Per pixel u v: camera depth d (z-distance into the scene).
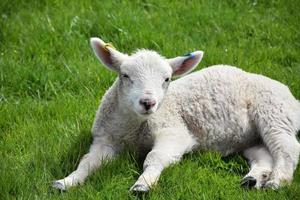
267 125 10.52
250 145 10.89
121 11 14.73
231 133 10.70
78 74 12.63
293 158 10.09
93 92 12.22
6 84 12.41
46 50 13.46
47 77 12.51
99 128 10.45
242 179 9.86
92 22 14.32
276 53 13.85
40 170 9.85
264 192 9.54
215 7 15.58
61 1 15.28
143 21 14.54
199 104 10.68
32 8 15.01
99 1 15.28
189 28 14.64
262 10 15.69
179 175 9.77
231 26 14.93
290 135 10.46
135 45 13.79
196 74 11.05
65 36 13.91
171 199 9.31
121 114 10.20
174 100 10.62
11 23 14.23
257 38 14.49
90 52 13.57
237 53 13.68
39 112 11.57
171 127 10.40
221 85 10.84
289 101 10.84
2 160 10.10
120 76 10.07
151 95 9.49
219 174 10.07
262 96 10.77
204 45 13.95
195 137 10.63
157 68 9.86
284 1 15.88
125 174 9.90
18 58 13.27
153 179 9.46
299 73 13.13
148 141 10.37
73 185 9.48
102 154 10.13
